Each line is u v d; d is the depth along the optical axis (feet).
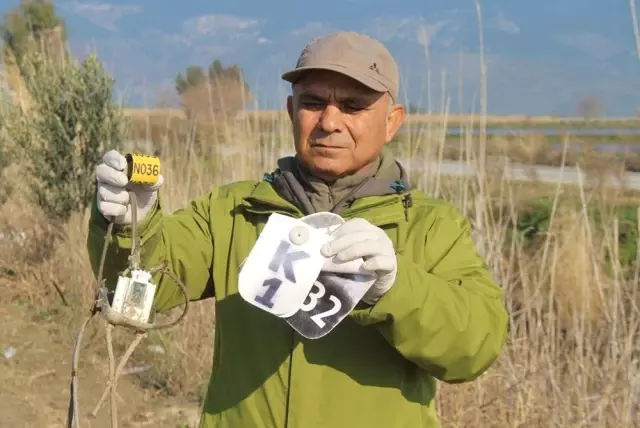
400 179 7.18
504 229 15.40
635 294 13.97
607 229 15.11
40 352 19.24
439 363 6.20
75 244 23.48
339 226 5.86
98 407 5.78
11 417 15.74
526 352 14.17
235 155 20.85
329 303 5.76
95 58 24.77
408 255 6.73
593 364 13.94
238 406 6.90
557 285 15.97
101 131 24.31
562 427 12.87
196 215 7.55
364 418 6.57
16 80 29.12
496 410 13.91
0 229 26.86
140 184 6.23
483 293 6.51
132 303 5.89
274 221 5.97
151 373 18.07
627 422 12.69
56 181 24.18
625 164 16.38
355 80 6.59
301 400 6.57
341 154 6.79
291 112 7.42
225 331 7.12
